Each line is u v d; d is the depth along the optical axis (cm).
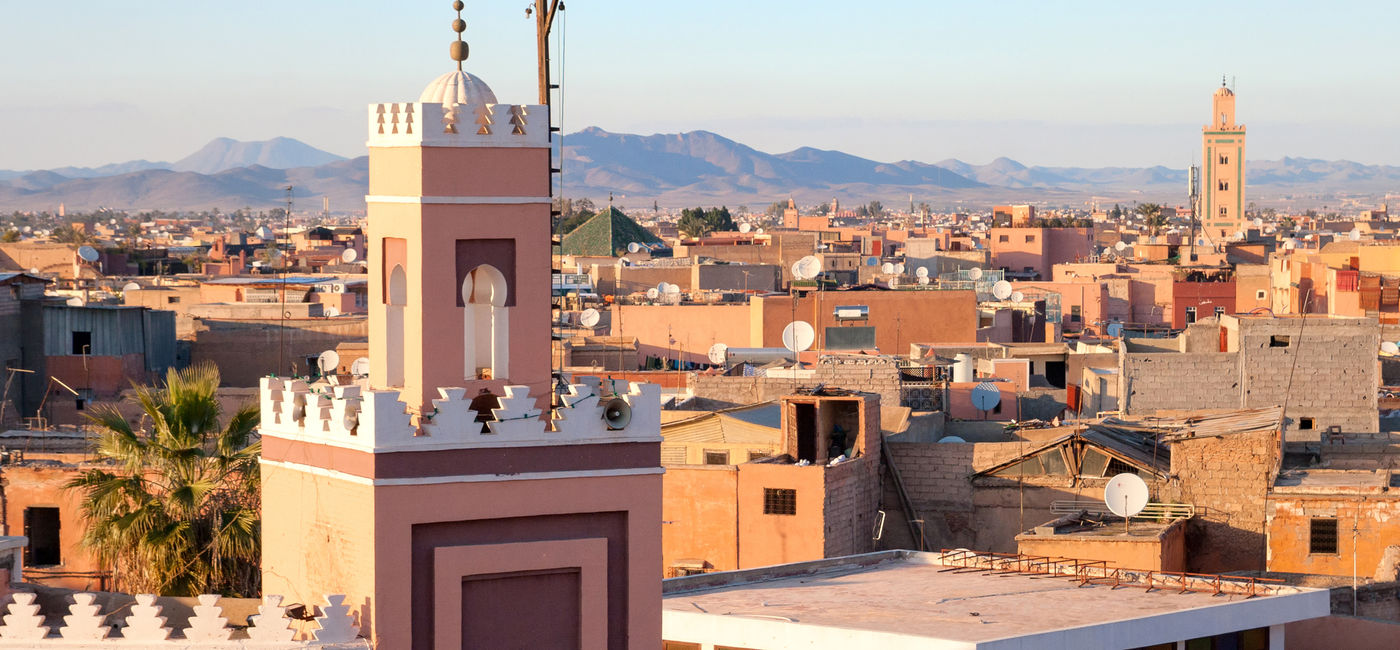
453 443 2072
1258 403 6681
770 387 6309
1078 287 13525
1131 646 3228
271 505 2236
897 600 3491
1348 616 3847
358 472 2070
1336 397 6612
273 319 9681
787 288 13575
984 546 5016
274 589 2238
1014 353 8606
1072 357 8575
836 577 3822
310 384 2277
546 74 2691
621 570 2164
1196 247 17838
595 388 2236
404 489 2055
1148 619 3256
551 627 2144
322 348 8794
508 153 2102
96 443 4716
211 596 2184
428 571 2078
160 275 14938
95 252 13238
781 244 16138
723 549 4781
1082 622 3216
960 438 5641
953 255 16212
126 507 3472
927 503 5066
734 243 17388
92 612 2220
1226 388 6725
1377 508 4531
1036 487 4978
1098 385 7312
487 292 2136
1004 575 3809
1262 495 4647
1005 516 5000
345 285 11850
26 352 7638
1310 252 13188
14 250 15012
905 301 9825
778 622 3225
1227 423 5050
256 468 3425
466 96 2117
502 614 2122
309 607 2147
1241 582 3591
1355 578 4297
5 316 7506
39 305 7688
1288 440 6500
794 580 3800
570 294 11812
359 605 2075
